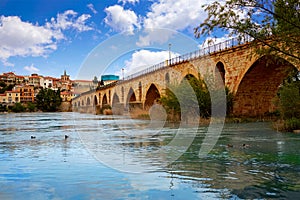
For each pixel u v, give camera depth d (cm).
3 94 11612
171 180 758
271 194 639
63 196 646
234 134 1808
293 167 888
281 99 2286
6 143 1571
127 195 646
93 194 656
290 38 778
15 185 730
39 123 3481
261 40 799
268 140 1521
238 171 845
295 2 749
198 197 625
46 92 10406
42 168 920
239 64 2881
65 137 1773
